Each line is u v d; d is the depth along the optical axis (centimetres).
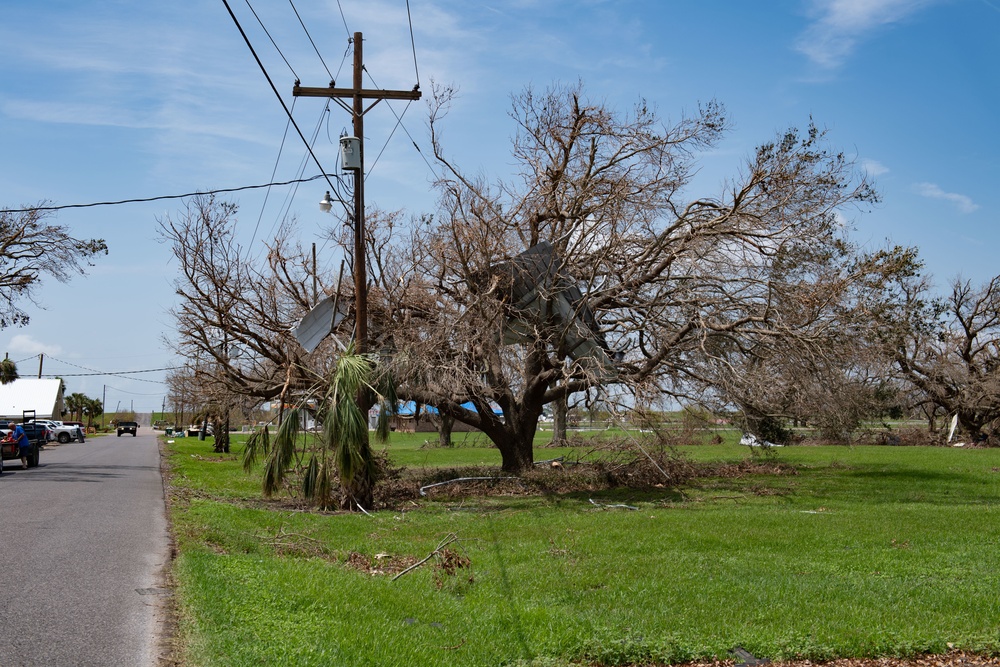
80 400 12912
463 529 1533
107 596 877
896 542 1368
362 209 1966
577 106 2578
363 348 1955
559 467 2745
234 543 1257
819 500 2106
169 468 3338
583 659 768
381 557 1220
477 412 2689
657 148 2495
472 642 779
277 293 2608
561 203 2614
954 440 5441
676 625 848
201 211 2436
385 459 2470
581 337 2436
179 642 707
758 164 2342
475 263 2428
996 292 5300
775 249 2375
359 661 672
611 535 1430
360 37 1962
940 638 809
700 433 2697
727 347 2489
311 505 2016
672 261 2447
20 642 702
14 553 1130
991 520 1642
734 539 1385
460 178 2409
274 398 2620
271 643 692
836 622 856
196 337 2498
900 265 2600
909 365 5016
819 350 2289
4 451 3170
